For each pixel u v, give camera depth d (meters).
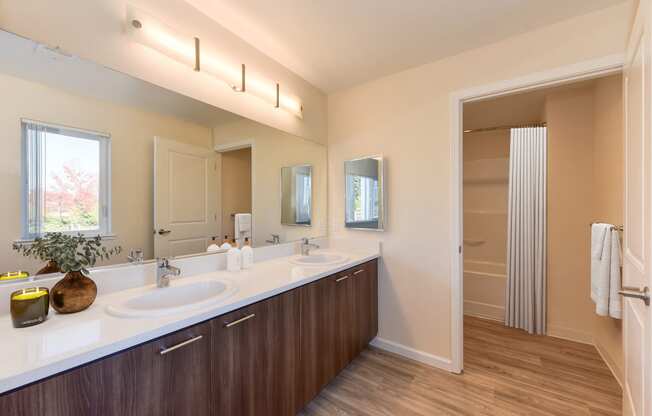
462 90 1.95
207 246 1.71
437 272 2.08
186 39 1.46
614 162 1.96
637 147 1.04
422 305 2.15
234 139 1.83
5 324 0.91
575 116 2.48
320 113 2.59
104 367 0.79
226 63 1.69
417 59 2.04
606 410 1.61
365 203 2.42
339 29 1.70
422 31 1.71
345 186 2.55
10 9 0.99
